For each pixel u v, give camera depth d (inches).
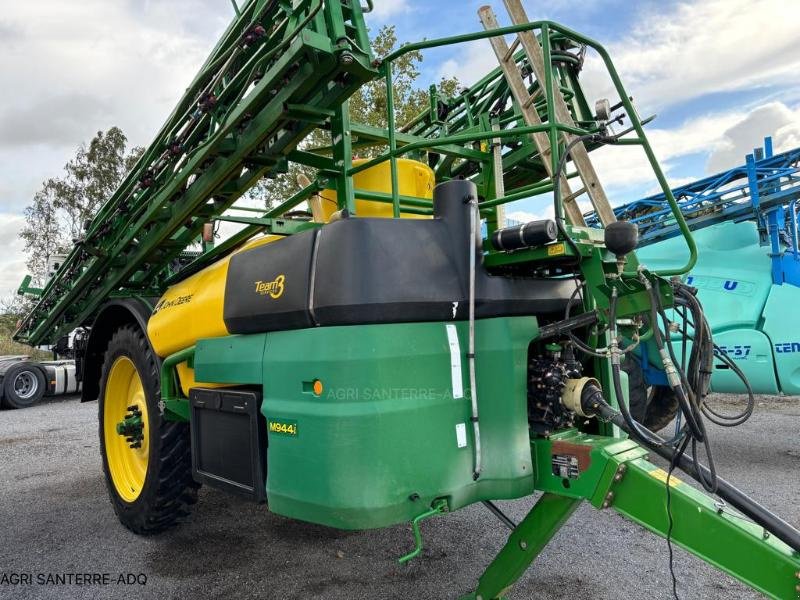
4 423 366.3
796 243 204.4
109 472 164.4
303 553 138.0
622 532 144.7
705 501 76.4
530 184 182.2
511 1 115.8
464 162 182.4
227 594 118.5
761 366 202.2
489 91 181.8
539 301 97.2
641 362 203.6
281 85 111.9
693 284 220.2
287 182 342.6
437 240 88.0
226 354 103.7
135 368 152.3
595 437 91.9
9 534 157.0
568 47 157.2
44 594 120.7
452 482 83.4
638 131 91.4
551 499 91.1
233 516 165.9
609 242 84.1
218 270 125.0
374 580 122.0
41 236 1336.1
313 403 82.4
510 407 87.7
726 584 116.2
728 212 226.7
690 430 80.0
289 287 88.0
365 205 127.5
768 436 241.8
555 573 122.3
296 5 105.2
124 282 197.2
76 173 1330.0
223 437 104.5
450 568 126.1
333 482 78.4
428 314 84.7
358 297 80.0
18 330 273.7
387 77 101.2
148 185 152.0
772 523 74.0
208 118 130.3
